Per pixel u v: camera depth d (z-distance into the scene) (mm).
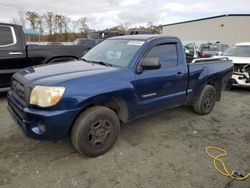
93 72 3123
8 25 5492
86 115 2959
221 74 5016
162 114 4980
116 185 2613
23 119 2818
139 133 3988
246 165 3086
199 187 2621
